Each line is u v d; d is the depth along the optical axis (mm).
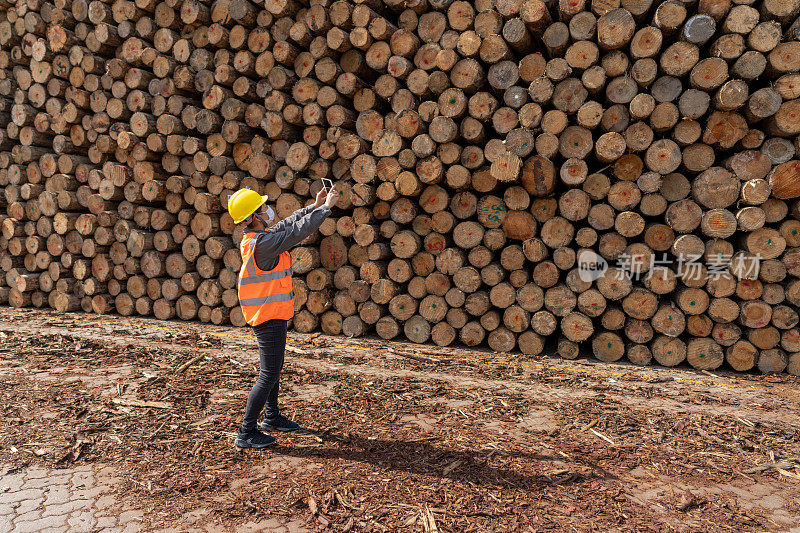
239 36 6316
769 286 4871
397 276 5988
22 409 3525
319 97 6102
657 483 2721
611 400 4074
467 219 5750
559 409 3838
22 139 7621
